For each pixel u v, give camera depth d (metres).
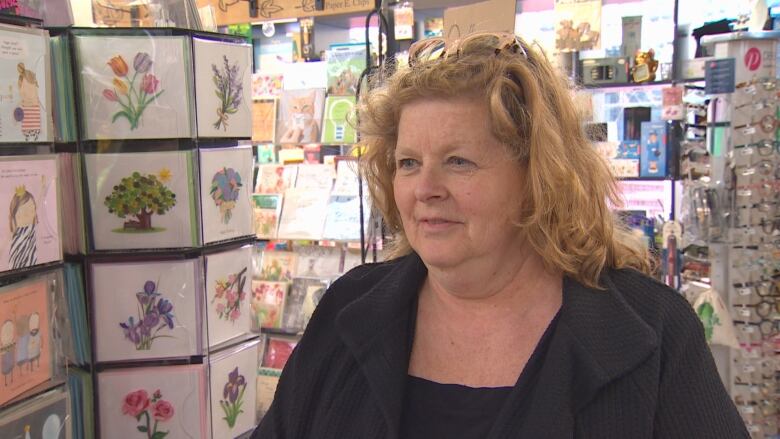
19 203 1.65
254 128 3.91
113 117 2.04
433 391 1.05
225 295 2.28
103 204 2.08
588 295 1.00
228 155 2.25
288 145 4.04
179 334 2.16
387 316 1.10
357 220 3.64
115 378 2.14
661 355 0.95
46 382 1.76
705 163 3.17
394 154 1.17
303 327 3.75
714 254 3.13
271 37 4.21
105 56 2.03
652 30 3.60
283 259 3.97
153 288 2.13
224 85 2.21
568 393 0.95
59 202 1.80
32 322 1.71
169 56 2.06
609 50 3.66
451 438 1.01
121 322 2.13
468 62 0.97
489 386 1.02
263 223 3.85
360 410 1.08
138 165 2.08
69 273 2.10
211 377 2.22
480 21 1.13
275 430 1.20
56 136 2.04
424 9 3.67
